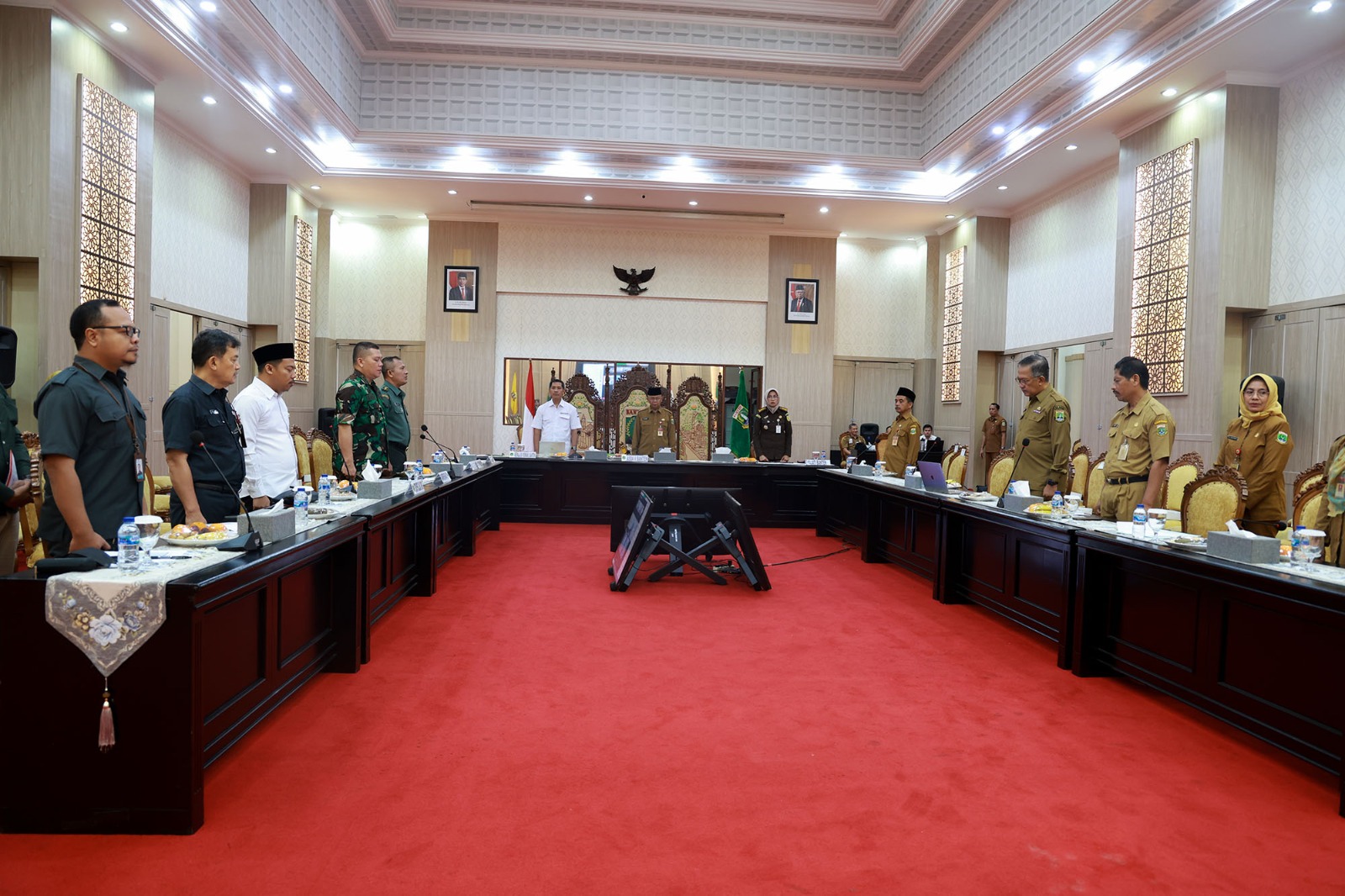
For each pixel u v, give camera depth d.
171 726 2.08
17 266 5.72
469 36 9.59
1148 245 7.67
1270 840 2.20
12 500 3.09
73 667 2.06
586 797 2.37
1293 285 6.52
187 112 7.86
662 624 4.42
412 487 4.82
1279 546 2.91
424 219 12.55
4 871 1.90
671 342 12.45
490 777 2.49
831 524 7.82
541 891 1.88
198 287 8.88
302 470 5.54
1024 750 2.79
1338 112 6.14
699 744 2.79
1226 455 4.58
